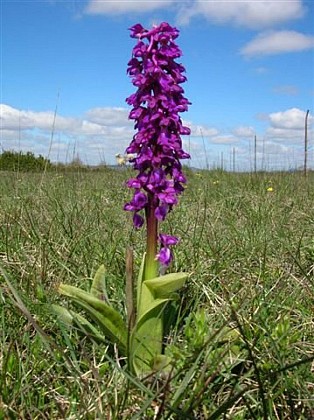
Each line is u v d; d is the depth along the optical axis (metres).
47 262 0.66
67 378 0.45
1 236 0.78
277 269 0.69
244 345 0.48
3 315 0.50
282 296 0.60
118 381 0.45
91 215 0.93
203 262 0.69
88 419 0.38
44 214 0.92
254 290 0.60
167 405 0.38
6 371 0.42
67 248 0.72
